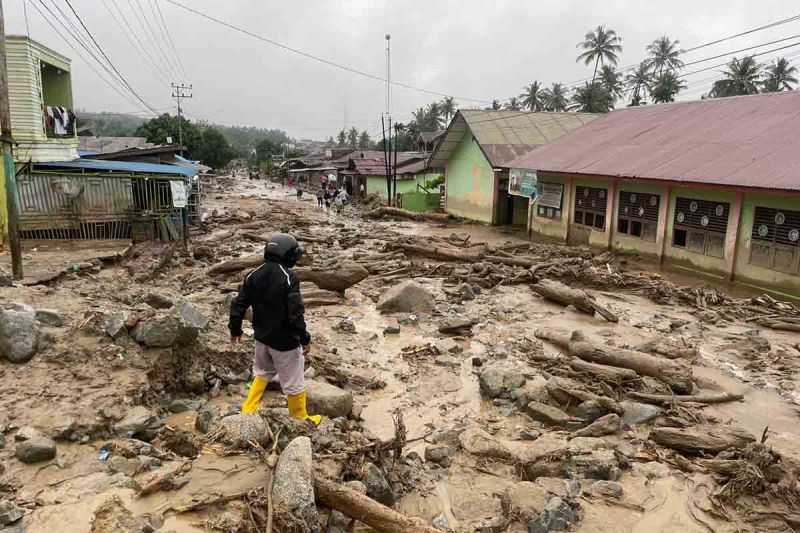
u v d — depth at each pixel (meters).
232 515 4.11
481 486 5.85
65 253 15.05
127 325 7.14
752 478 5.73
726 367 9.51
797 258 14.02
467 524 5.17
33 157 17.22
